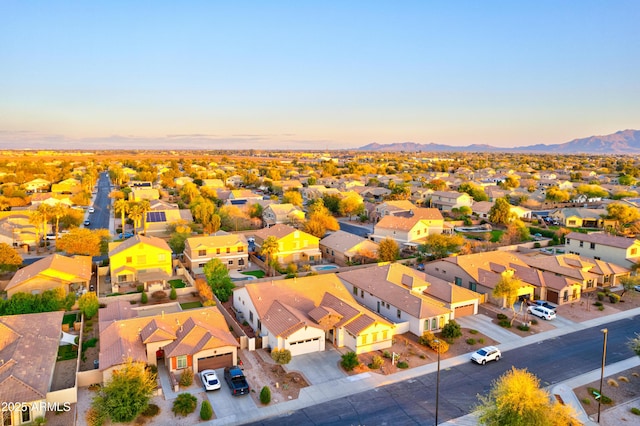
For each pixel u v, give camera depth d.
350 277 61.59
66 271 58.94
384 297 53.94
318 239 81.88
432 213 103.44
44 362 36.41
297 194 134.00
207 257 72.50
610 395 36.81
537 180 192.75
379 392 36.69
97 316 52.59
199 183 174.62
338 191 149.75
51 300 51.66
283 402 34.91
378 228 96.00
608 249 74.00
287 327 43.31
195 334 41.00
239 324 50.78
